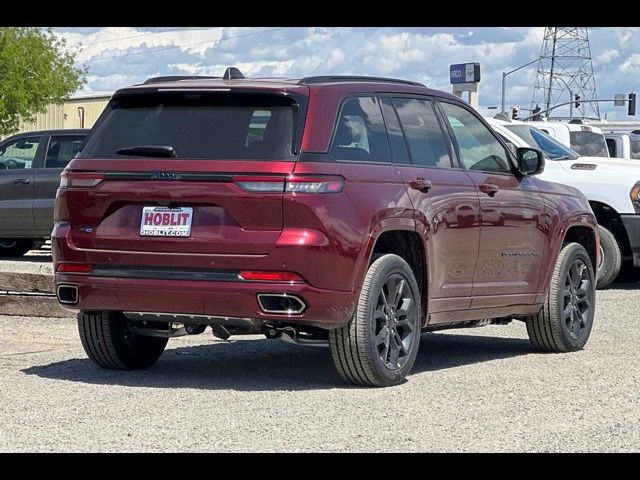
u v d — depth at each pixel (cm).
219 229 721
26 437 603
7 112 6456
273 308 716
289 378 805
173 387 760
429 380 796
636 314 1225
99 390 744
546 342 946
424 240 789
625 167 1574
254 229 716
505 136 1582
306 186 713
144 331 797
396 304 771
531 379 802
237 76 791
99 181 754
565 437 615
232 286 718
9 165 1806
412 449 582
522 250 901
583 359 909
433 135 837
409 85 838
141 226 741
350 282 729
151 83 795
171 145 744
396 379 771
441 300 817
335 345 746
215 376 812
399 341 775
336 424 639
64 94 6675
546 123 1938
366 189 745
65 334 1034
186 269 730
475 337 1072
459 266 831
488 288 864
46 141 1794
